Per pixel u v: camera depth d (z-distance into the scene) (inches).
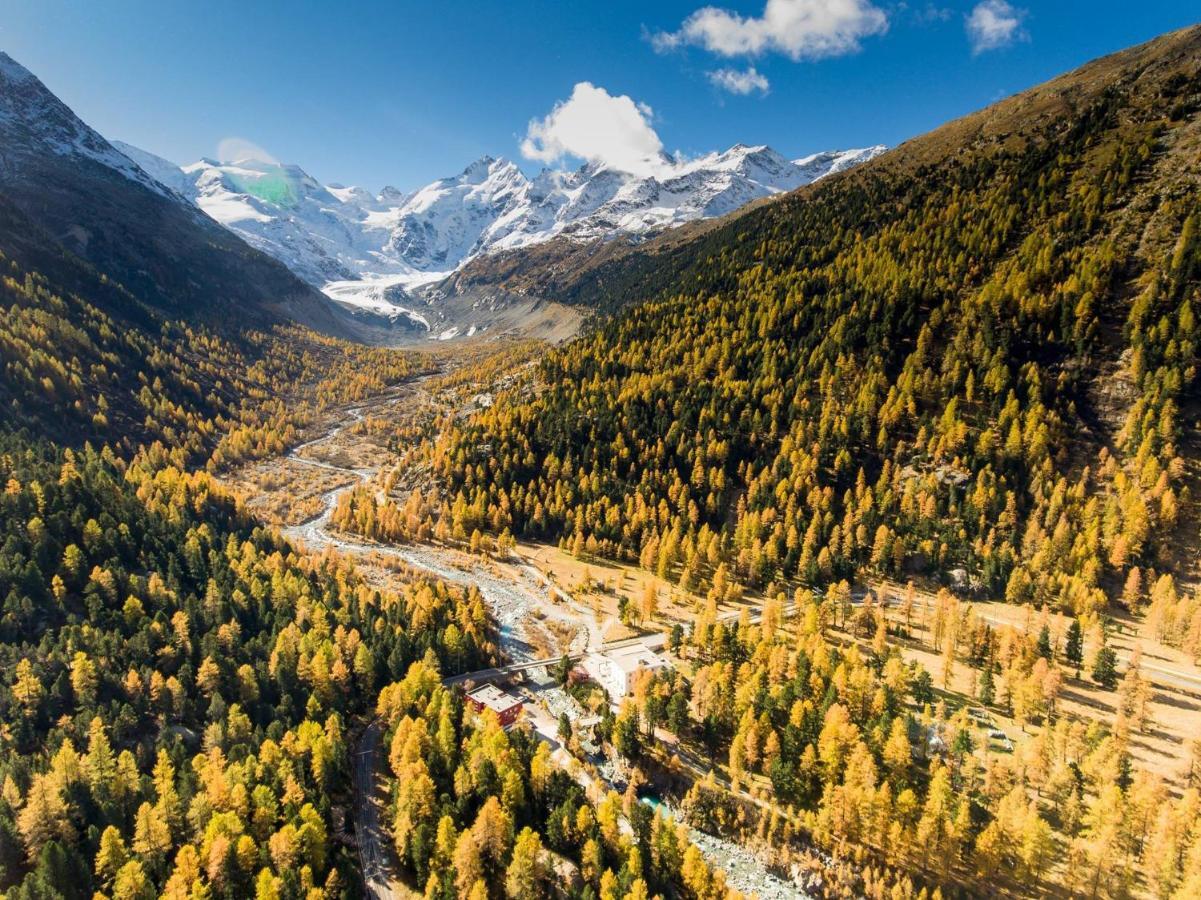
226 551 6348.4
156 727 4256.9
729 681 4598.9
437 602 5821.9
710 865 3656.5
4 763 3614.7
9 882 3211.1
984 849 3316.9
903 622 5472.4
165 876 3302.2
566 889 3408.0
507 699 4840.1
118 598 5206.7
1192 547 5452.8
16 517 5472.4
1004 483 6378.0
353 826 3823.8
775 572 6466.5
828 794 3654.0
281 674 4699.8
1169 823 3088.1
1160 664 4645.7
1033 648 4611.2
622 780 4185.5
